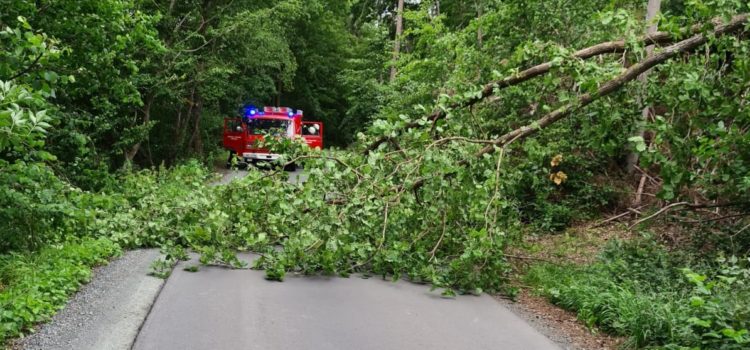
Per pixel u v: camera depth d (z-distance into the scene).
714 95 6.70
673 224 8.72
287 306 5.51
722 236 7.57
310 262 6.94
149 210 8.74
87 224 7.95
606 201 10.95
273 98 35.56
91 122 11.25
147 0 15.27
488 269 6.59
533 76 7.86
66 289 5.63
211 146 26.23
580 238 9.73
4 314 4.47
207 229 7.08
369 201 6.74
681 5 14.18
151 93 15.93
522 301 6.43
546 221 10.52
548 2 10.63
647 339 4.80
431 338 4.78
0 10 7.25
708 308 4.48
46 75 5.82
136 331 4.60
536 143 8.70
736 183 6.93
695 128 7.09
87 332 4.53
